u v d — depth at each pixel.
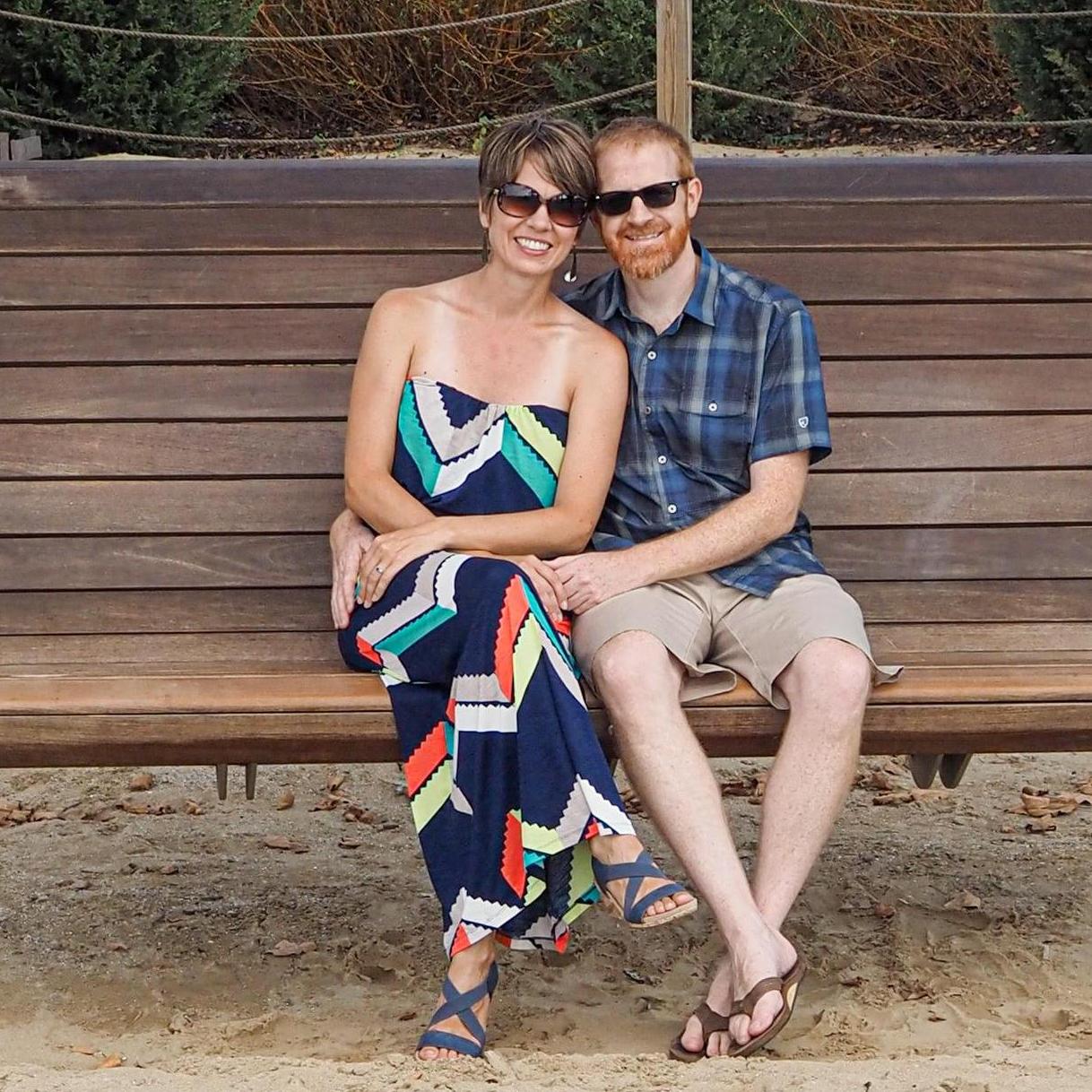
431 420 3.22
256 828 4.51
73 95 10.01
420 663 2.96
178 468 3.62
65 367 3.63
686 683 3.10
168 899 3.96
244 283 3.67
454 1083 2.66
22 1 9.64
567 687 2.80
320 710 3.02
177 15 10.16
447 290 3.30
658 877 2.75
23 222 3.66
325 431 3.64
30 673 3.27
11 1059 3.04
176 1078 2.68
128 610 3.58
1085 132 9.88
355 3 11.38
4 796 4.75
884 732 3.08
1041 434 3.68
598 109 10.96
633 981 3.45
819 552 3.65
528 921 2.84
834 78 11.77
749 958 2.76
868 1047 3.06
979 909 3.84
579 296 3.45
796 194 3.72
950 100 11.62
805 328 3.28
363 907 3.92
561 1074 2.70
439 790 2.93
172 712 3.02
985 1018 3.22
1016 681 3.12
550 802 2.74
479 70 11.41
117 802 4.71
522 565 3.07
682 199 3.23
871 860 4.21
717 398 3.30
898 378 3.68
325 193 3.70
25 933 3.73
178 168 3.70
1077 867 4.16
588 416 3.23
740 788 4.81
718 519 3.20
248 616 3.59
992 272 3.71
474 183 3.71
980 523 3.66
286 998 3.38
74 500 3.60
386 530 3.17
